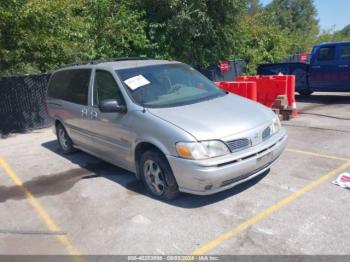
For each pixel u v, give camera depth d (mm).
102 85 5621
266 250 3510
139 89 5105
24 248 3941
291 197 4516
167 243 3777
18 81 9578
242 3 13242
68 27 9875
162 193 4668
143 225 4168
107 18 11031
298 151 6289
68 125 6668
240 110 4777
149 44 11859
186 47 12461
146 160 4766
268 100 9453
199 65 13656
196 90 5449
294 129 7898
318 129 7738
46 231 4266
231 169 4145
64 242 3994
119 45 11359
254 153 4332
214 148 4117
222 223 4055
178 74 5680
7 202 5184
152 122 4562
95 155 6211
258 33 18719
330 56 11391
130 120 4895
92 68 5980
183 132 4219
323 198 4430
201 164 4059
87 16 10961
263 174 5289
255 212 4227
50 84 7520
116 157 5469
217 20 13094
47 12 9070
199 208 4430
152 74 5438
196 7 12094
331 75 11414
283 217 4066
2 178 6191
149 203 4688
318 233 3699
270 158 4621
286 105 8938
